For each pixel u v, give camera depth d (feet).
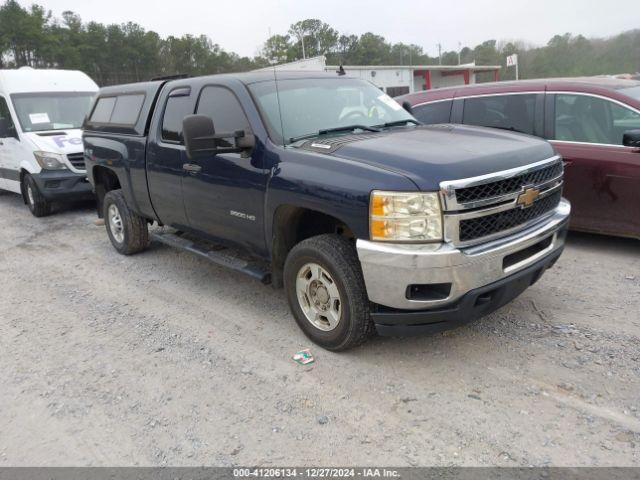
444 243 10.28
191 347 13.56
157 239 18.99
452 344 12.63
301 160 12.20
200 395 11.39
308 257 12.27
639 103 17.03
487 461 8.85
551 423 9.64
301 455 9.34
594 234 20.11
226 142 13.99
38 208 30.40
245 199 13.78
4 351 14.07
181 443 9.92
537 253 11.92
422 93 23.03
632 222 17.30
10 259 22.70
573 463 8.66
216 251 16.63
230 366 12.49
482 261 10.47
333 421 10.18
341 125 14.30
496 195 10.73
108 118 20.58
